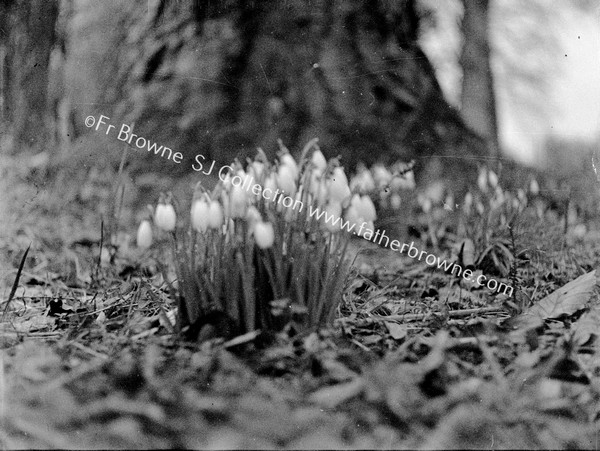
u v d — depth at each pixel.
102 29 6.09
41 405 1.67
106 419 1.63
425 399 1.73
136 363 1.87
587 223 4.75
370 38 5.89
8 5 6.17
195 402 1.68
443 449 1.57
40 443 1.54
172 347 2.09
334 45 5.77
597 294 2.67
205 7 5.86
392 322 2.61
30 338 2.42
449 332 2.44
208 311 2.19
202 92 5.73
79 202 5.63
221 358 1.92
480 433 1.62
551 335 2.30
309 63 5.72
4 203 5.30
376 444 1.58
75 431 1.60
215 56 5.77
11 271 3.74
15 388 1.75
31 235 4.62
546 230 4.35
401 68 5.89
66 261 4.07
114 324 2.54
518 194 4.11
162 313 2.24
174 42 5.87
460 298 3.10
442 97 6.16
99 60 6.08
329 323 2.30
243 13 5.82
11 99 6.24
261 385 1.81
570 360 1.92
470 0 6.42
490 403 1.70
